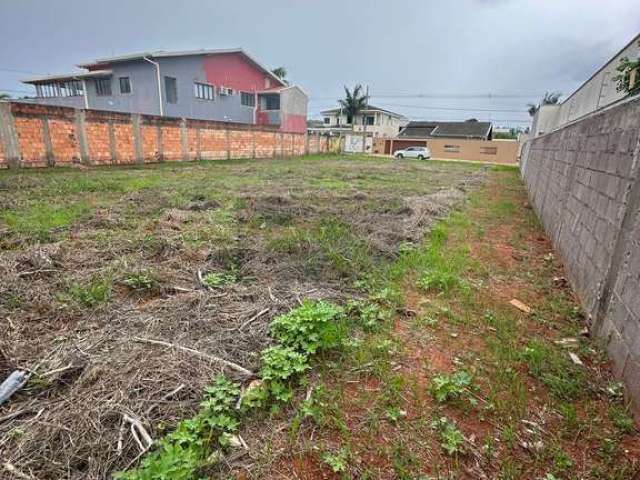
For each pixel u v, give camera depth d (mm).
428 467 1431
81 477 1308
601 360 2164
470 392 1843
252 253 3717
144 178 8969
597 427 1650
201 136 15273
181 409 1607
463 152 32031
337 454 1458
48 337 2125
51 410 1580
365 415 1678
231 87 22609
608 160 2861
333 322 2342
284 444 1500
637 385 1764
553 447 1524
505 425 1646
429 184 10422
